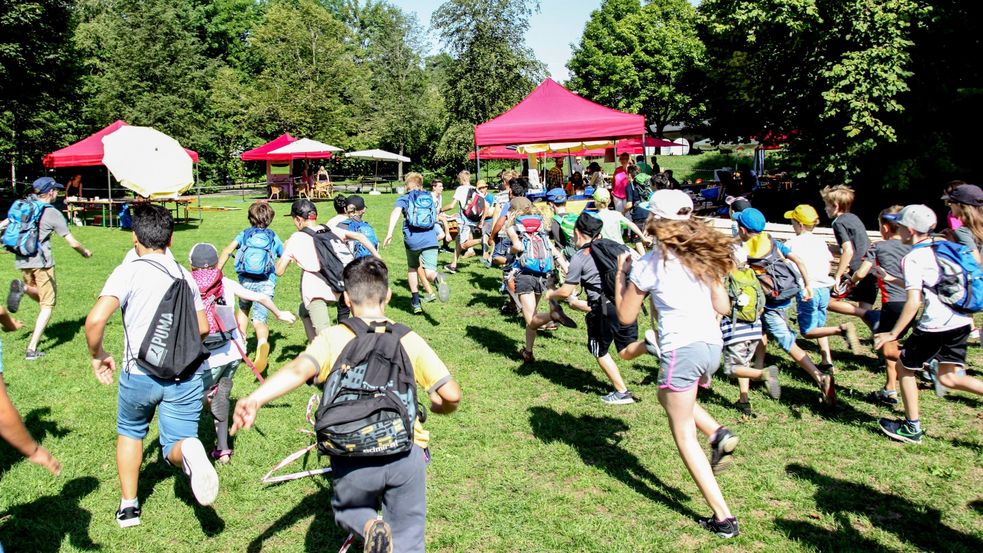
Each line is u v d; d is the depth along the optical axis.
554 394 6.45
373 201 29.72
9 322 4.00
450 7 36.59
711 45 22.06
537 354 7.69
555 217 9.21
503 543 4.02
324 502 4.48
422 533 3.05
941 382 4.88
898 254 5.63
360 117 49.03
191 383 3.96
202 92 38.06
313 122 41.94
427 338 8.35
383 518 3.04
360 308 3.17
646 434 5.49
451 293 10.86
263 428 5.65
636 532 4.10
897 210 5.78
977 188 5.18
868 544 3.90
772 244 5.75
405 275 12.53
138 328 3.86
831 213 6.96
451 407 3.13
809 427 5.56
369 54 56.44
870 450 5.11
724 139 27.92
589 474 4.84
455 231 13.90
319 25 43.59
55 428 5.69
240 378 6.94
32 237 7.42
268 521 4.28
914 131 16.02
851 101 14.91
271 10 47.72
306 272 6.31
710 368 3.95
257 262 6.43
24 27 23.28
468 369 7.20
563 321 6.46
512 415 5.94
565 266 8.30
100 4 42.16
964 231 5.12
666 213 3.98
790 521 4.17
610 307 5.76
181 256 15.20
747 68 18.53
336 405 2.82
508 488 4.67
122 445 4.07
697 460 4.01
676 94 39.72
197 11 51.75
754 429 5.55
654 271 4.00
